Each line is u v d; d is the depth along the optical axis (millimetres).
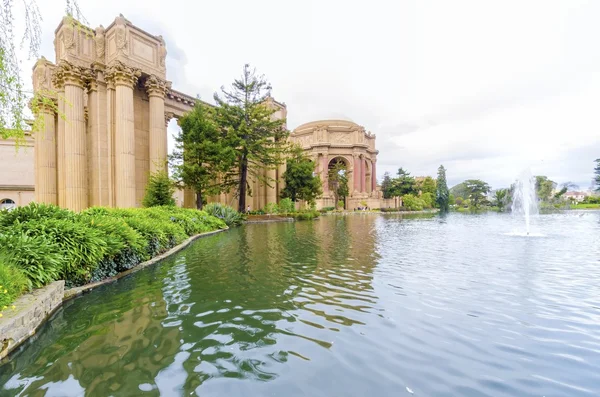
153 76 21516
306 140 78812
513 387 2762
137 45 20859
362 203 70000
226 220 21375
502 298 5301
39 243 5379
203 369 3131
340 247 11508
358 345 3607
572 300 5156
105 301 5320
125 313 4758
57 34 21578
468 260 8805
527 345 3578
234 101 27906
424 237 14945
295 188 37969
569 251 10305
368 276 6961
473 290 5793
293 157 39781
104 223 7180
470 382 2842
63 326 4289
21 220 6309
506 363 3178
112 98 20000
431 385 2797
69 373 3119
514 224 24328
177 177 21406
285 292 5781
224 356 3391
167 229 10609
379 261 8734
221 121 26141
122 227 7469
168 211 14438
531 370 3043
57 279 5484
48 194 24469
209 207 21453
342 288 6004
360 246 11789
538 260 8742
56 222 6125
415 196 83312
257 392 2732
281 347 3582
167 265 8258
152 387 2842
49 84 24906
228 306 5027
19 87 7676
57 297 5008
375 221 29672
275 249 11062
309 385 2824
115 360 3354
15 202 36750
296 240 13750
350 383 2844
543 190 62750
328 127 76375
